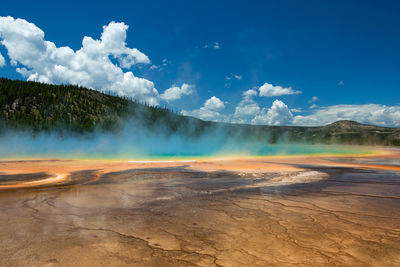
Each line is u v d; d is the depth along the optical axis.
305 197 7.08
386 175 11.36
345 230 4.48
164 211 5.64
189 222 4.90
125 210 5.71
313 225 4.75
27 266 3.12
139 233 4.29
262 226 4.68
